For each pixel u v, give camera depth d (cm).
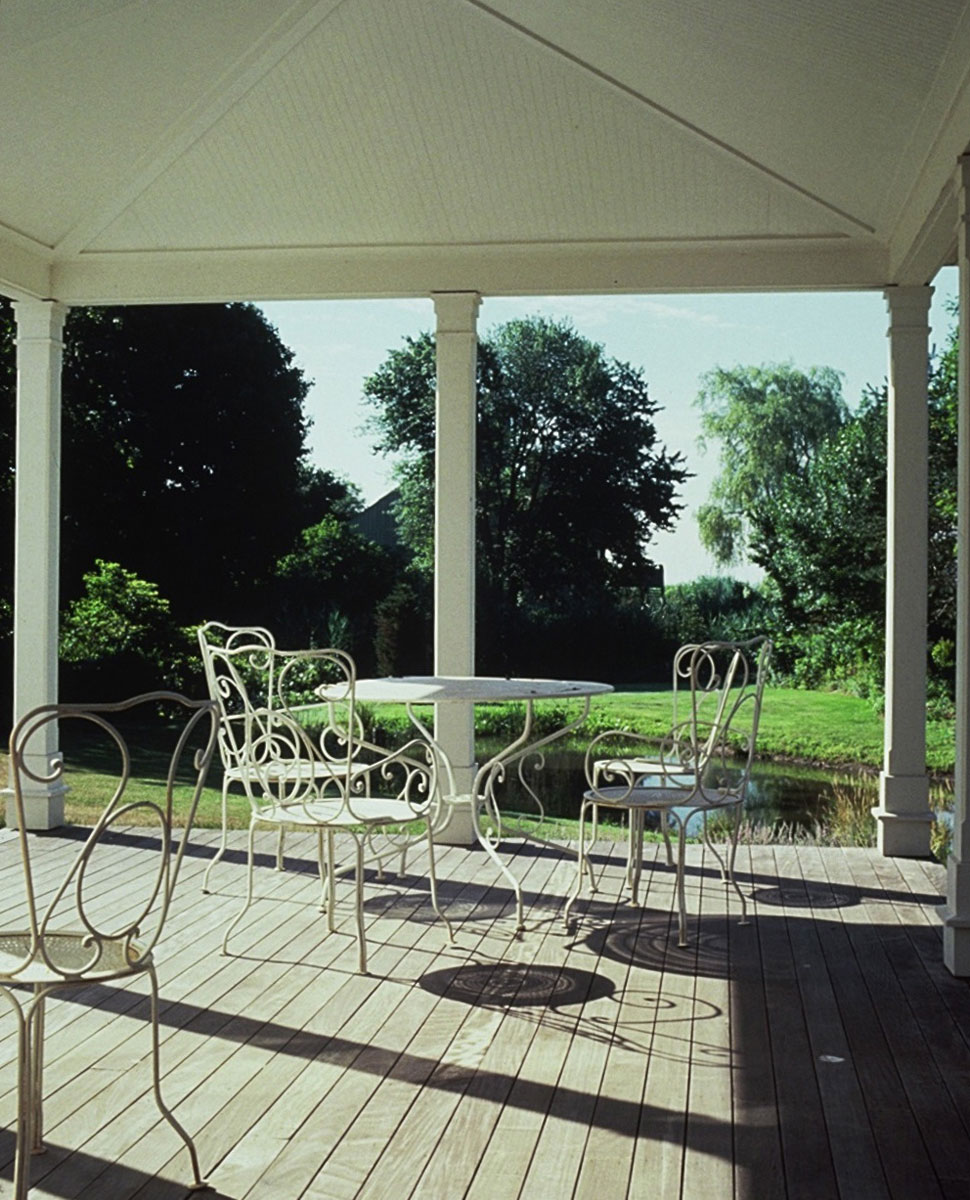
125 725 1221
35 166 566
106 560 1245
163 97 556
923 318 613
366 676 1275
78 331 1228
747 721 1204
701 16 446
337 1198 265
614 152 583
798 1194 268
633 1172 278
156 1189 268
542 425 1292
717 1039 361
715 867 598
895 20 384
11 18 450
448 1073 334
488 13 525
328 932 471
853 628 1202
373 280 643
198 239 641
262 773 448
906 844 626
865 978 420
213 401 1265
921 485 620
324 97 571
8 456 1202
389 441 1331
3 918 482
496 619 1275
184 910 501
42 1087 304
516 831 530
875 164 513
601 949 452
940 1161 284
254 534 1277
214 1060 342
